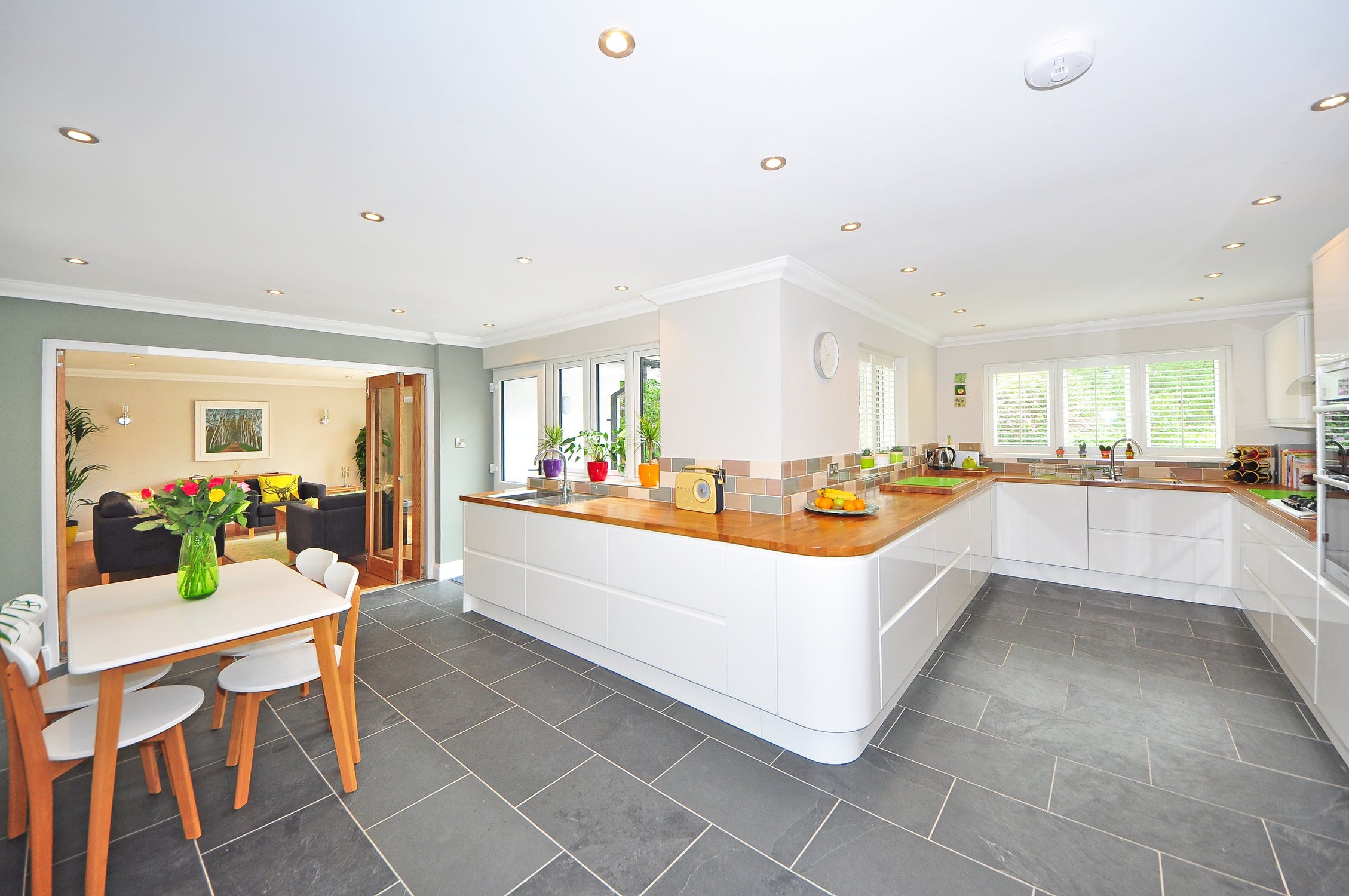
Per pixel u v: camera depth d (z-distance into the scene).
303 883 1.60
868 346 4.09
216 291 3.51
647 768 2.13
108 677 1.56
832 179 2.04
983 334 5.08
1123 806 1.86
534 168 1.94
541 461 4.34
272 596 2.22
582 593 3.10
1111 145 1.79
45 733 1.69
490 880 1.60
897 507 3.17
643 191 2.13
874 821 1.82
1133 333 4.47
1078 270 3.15
